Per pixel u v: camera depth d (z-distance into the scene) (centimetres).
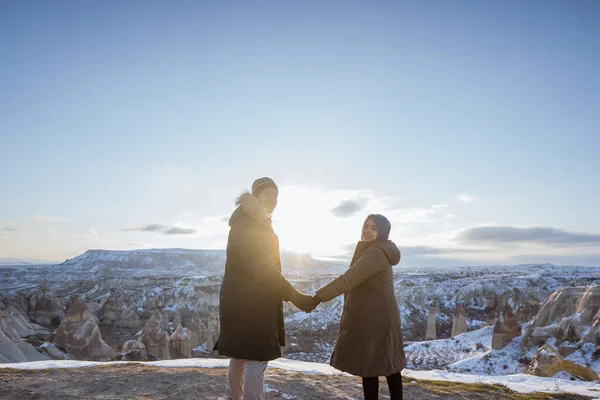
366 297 536
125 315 10569
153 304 14462
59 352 5466
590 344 4075
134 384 710
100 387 684
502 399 794
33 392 644
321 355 8438
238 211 489
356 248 564
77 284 18750
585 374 2142
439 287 16888
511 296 13875
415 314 12862
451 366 5134
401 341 554
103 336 9425
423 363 5438
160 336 6550
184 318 12588
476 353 5562
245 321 461
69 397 617
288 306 12219
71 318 6144
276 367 983
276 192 506
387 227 553
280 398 670
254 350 457
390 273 552
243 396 467
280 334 490
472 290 15525
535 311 7088
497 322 5419
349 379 858
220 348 473
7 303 9869
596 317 4375
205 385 712
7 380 729
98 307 12031
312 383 793
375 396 536
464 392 830
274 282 457
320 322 10831
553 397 823
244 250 458
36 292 10744
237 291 467
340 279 512
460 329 9188
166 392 663
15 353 4416
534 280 16225
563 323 4628
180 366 946
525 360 4616
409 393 780
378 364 523
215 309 9288
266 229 471
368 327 529
